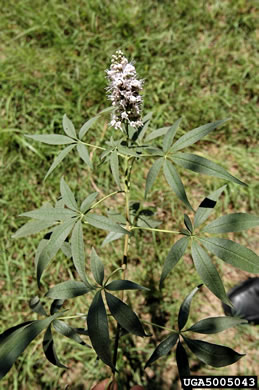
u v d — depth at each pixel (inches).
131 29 158.7
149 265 114.1
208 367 100.1
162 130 72.6
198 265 56.5
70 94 144.3
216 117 139.5
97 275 55.4
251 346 102.4
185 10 163.8
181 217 122.3
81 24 161.8
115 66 58.9
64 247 69.5
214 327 58.1
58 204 68.5
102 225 56.0
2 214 118.5
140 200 123.3
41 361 99.5
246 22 160.4
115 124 61.7
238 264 54.7
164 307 107.7
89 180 125.8
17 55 149.6
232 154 133.8
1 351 51.8
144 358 101.0
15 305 107.7
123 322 49.5
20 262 112.3
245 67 150.5
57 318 59.4
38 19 160.1
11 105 137.3
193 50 154.7
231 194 125.0
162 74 147.9
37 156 128.9
